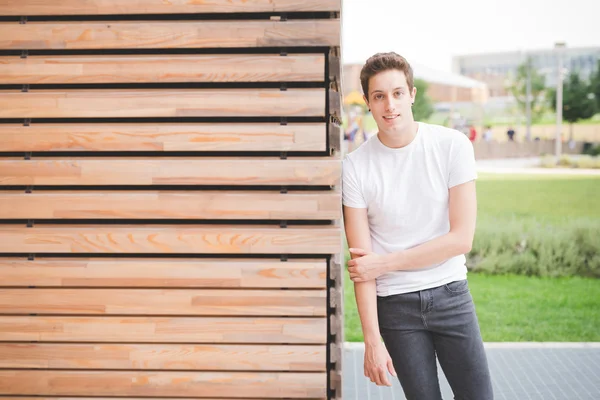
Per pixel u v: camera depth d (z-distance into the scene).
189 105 2.56
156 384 2.62
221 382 2.60
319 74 2.51
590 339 6.16
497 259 8.80
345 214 2.82
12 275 2.61
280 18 2.54
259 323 2.57
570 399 4.63
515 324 6.64
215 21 2.54
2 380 2.65
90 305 2.60
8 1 2.58
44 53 2.64
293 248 2.54
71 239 2.58
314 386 2.58
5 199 2.59
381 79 2.65
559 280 8.55
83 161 2.57
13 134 2.60
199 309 2.57
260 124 2.55
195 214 2.56
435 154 2.71
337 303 2.58
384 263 2.68
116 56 2.57
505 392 4.77
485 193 11.76
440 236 2.68
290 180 2.53
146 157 2.59
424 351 2.79
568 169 13.59
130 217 2.58
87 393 2.64
